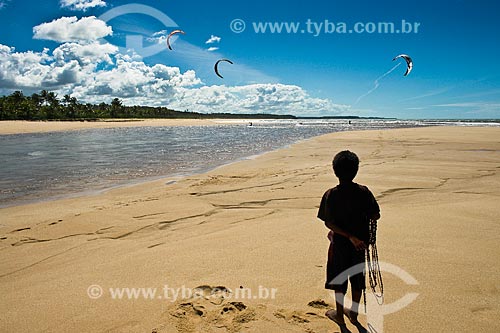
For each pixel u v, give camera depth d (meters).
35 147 23.27
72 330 3.17
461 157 15.43
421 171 11.37
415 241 5.04
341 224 3.03
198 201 8.02
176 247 5.20
